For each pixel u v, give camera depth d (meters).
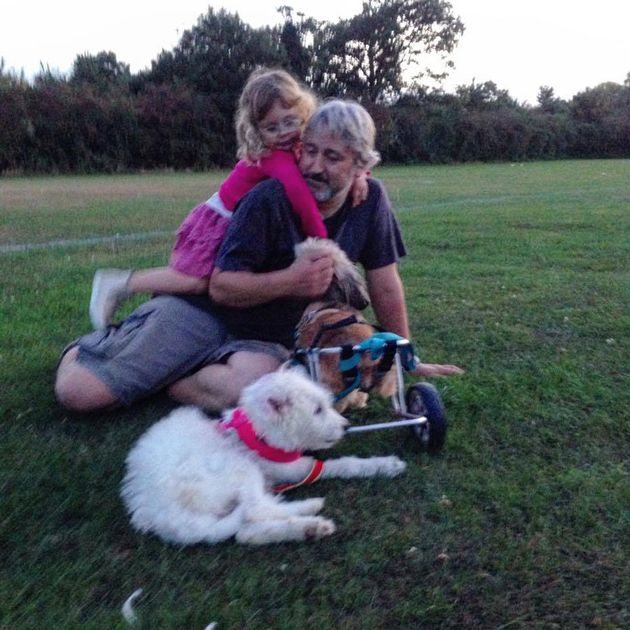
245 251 3.36
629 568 2.36
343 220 3.53
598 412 3.57
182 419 2.75
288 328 3.57
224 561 2.39
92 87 34.38
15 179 27.86
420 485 2.89
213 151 35.16
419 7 47.75
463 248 8.78
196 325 3.48
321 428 2.77
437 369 3.70
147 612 2.13
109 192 19.53
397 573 2.34
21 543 2.46
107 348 3.43
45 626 2.05
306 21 46.16
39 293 5.88
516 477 2.95
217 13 38.28
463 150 43.56
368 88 48.47
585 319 5.27
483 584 2.28
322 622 2.09
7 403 3.58
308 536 2.48
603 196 17.09
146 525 2.49
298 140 3.43
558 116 48.31
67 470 2.94
